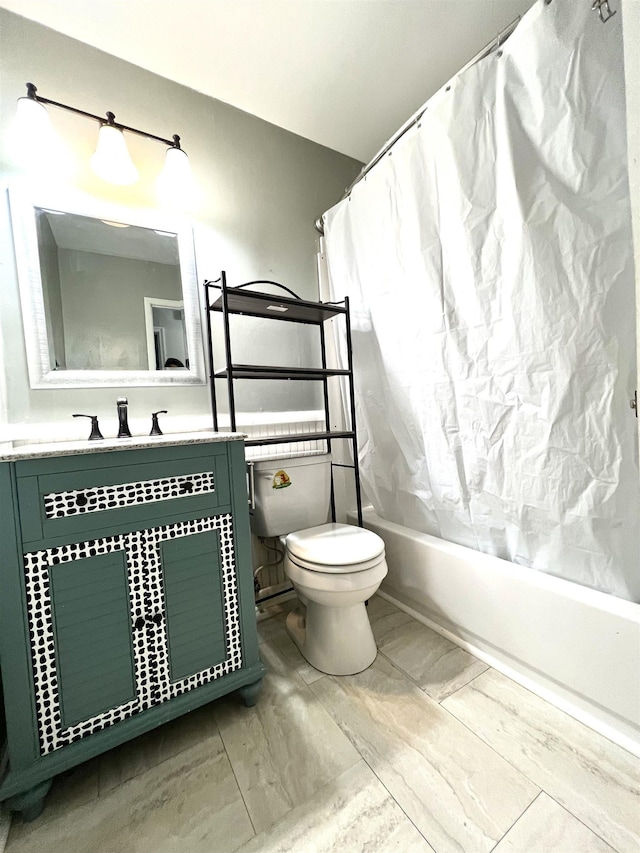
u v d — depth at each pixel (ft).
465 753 2.97
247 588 3.60
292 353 5.89
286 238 5.84
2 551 2.57
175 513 3.25
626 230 2.75
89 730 2.83
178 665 3.22
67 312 4.20
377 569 3.92
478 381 3.86
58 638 2.74
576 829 2.40
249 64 4.64
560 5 2.81
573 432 3.22
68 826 2.60
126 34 4.21
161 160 4.76
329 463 5.45
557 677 3.35
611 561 3.13
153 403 4.69
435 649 4.30
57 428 4.09
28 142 3.76
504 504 3.84
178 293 4.85
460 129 3.59
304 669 4.08
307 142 6.07
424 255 4.18
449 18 4.19
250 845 2.44
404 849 2.36
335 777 2.85
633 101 1.92
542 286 3.20
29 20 4.02
